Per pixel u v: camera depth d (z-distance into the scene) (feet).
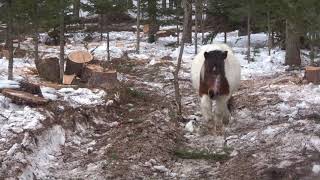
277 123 21.98
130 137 20.57
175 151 19.42
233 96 28.30
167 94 29.89
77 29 62.03
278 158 17.62
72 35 58.80
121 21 76.89
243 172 17.08
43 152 18.90
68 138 20.92
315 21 26.76
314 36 30.48
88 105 24.36
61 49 32.09
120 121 23.90
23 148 18.03
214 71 21.04
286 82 31.58
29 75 33.06
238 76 23.07
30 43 53.78
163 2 59.06
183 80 33.63
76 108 23.24
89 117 23.15
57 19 33.06
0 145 18.07
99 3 40.68
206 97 21.98
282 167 16.70
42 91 25.81
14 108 22.18
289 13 27.45
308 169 16.35
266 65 40.93
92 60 33.71
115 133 21.42
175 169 18.16
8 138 18.65
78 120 22.33
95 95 26.48
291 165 16.78
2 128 19.42
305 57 44.37
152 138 20.40
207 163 18.70
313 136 18.92
